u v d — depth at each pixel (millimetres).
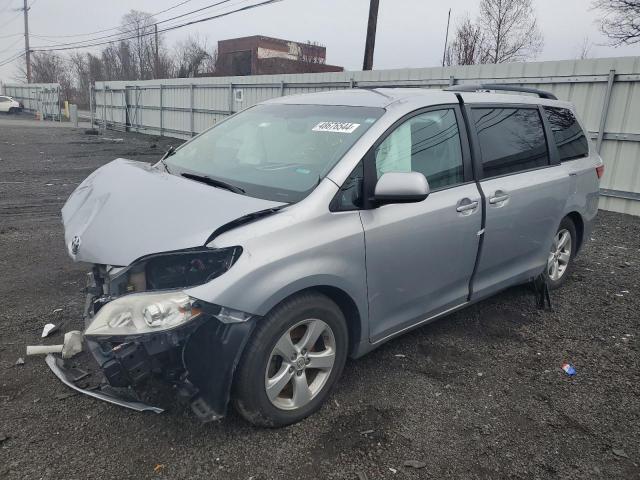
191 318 2494
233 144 3865
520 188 4211
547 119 4812
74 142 21812
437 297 3744
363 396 3309
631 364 3867
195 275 2637
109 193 3193
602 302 5059
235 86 19891
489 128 4113
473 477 2658
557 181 4645
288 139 3566
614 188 9742
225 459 2691
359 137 3236
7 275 5250
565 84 10195
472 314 4676
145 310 2486
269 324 2721
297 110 3924
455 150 3783
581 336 4309
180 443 2791
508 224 4129
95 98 33844
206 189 3068
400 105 3494
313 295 2902
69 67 76062
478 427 3057
